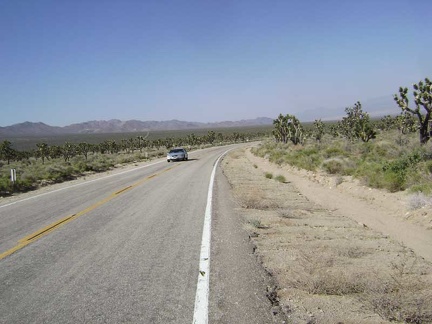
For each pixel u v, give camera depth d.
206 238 8.06
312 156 24.27
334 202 13.09
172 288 5.34
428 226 8.87
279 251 7.16
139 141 85.38
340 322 4.41
